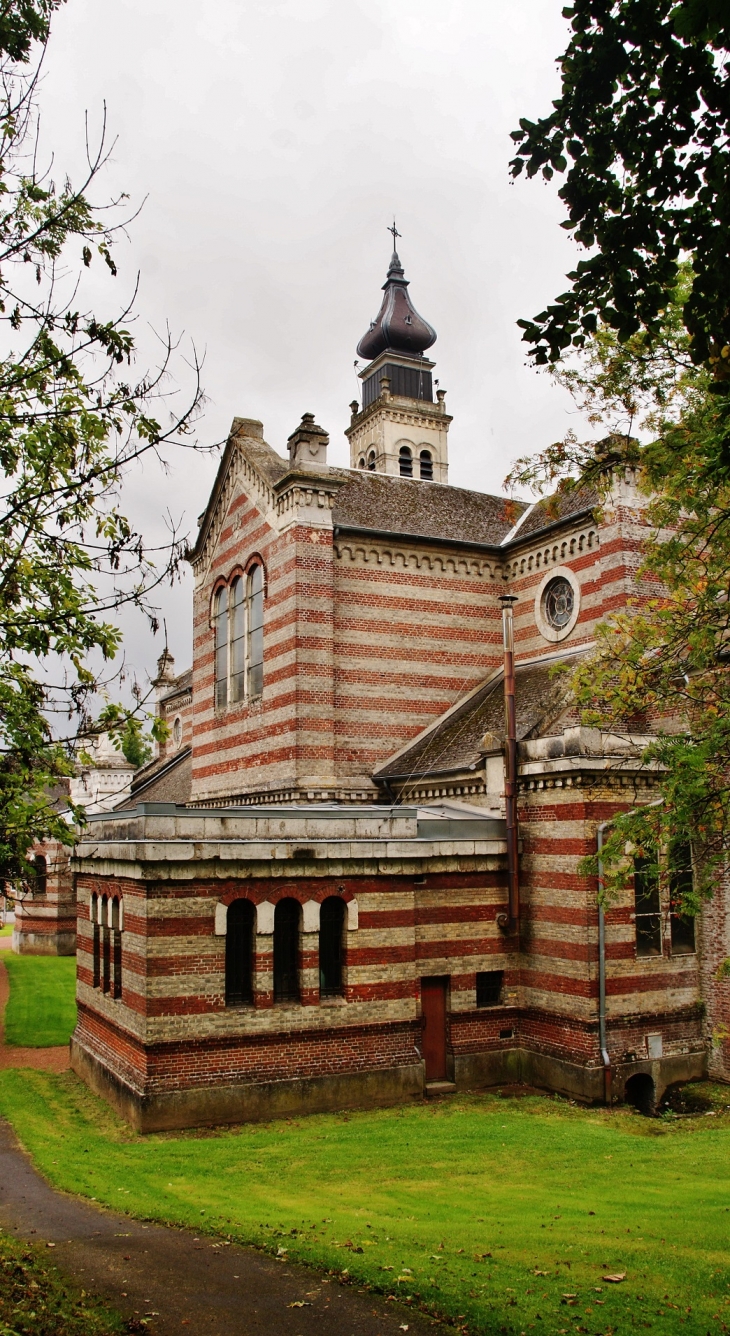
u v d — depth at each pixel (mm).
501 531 32562
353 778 27562
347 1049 19312
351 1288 9734
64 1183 14125
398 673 28750
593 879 20141
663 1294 9344
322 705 26750
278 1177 14250
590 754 20281
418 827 21375
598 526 26203
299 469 27328
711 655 12703
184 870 17984
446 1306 9109
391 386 59406
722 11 6211
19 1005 34094
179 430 9617
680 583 13289
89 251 10258
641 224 8250
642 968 20500
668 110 7828
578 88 7945
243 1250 11008
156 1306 9336
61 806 53656
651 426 14398
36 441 9305
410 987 20172
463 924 21312
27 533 9414
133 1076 18141
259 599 29625
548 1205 12555
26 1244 11383
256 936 18703
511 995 21672
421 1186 13664
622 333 8773
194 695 34406
